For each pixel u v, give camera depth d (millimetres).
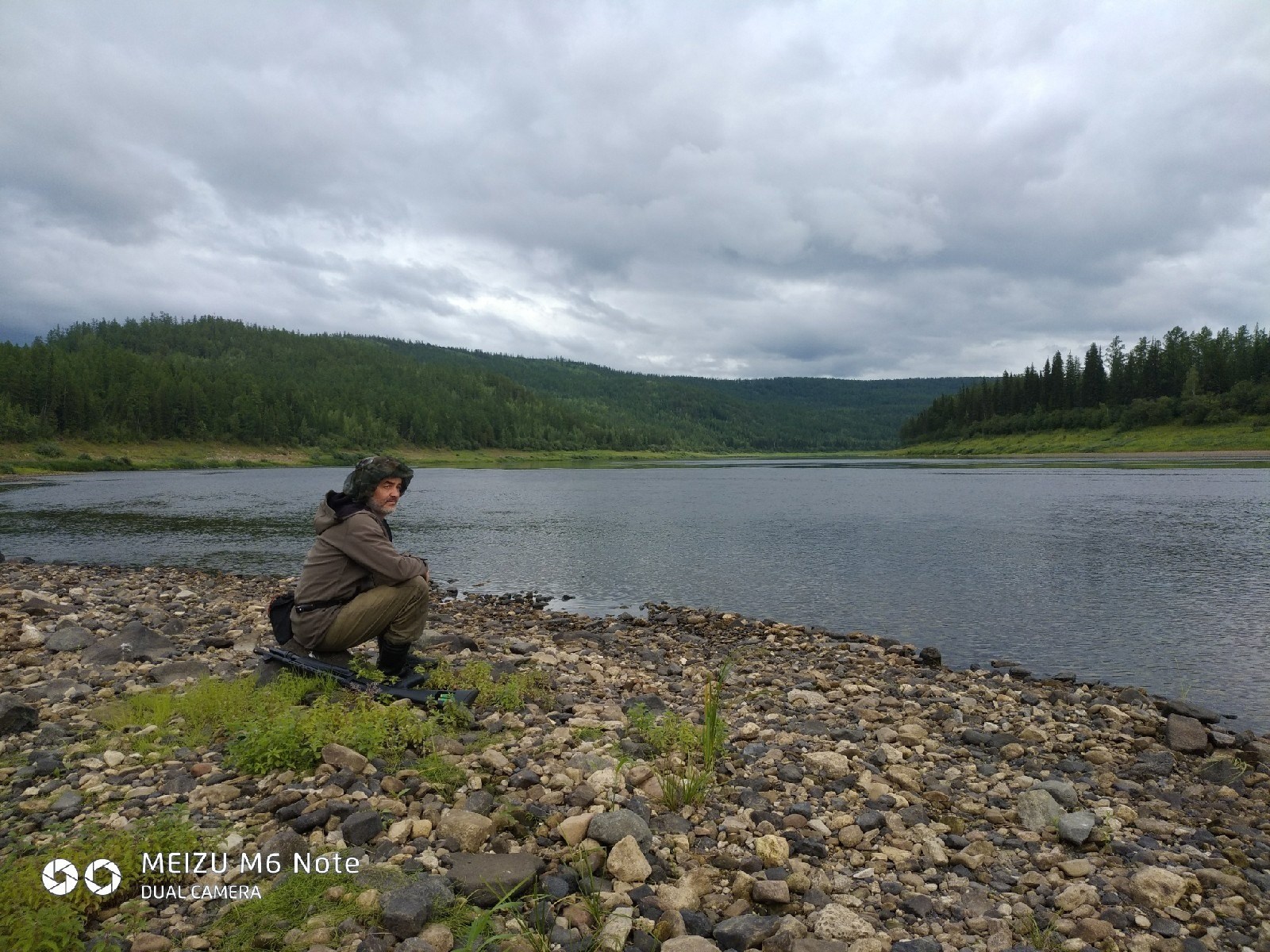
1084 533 28688
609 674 9594
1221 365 157375
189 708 6102
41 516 40344
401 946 3115
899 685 9828
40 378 133375
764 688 9445
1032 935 3693
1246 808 5816
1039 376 195125
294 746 4992
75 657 8609
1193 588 17734
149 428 146500
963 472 91438
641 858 3990
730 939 3455
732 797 5188
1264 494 46719
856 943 3441
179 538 30422
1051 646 12852
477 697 6762
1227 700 9766
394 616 6566
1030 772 6445
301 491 64750
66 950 3080
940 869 4406
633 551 25828
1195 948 3672
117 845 3648
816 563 22547
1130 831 5203
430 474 110938
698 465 160500
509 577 20938
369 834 4086
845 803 5246
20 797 4637
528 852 4031
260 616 12258
